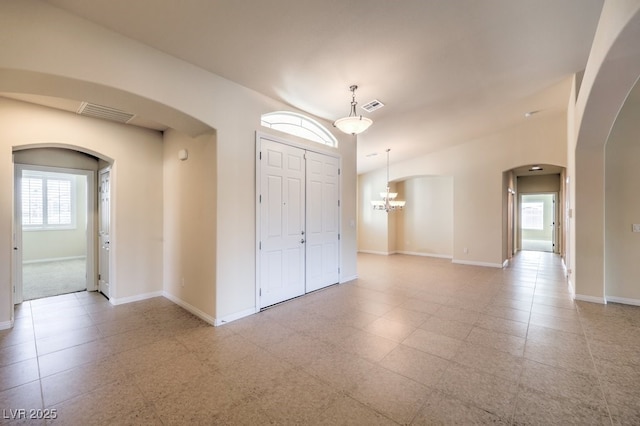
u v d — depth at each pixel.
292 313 3.71
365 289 4.84
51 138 3.51
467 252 7.22
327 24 2.53
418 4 2.38
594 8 2.55
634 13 1.82
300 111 4.40
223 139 3.37
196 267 3.69
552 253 9.23
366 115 4.77
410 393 2.08
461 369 2.39
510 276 5.86
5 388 2.16
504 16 2.62
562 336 3.00
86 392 2.11
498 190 6.74
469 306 3.98
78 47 2.29
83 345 2.85
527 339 2.94
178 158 4.08
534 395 2.05
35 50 2.11
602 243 4.08
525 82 4.11
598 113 3.33
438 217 8.64
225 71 3.23
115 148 4.07
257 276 3.75
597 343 2.84
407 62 3.25
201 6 2.22
